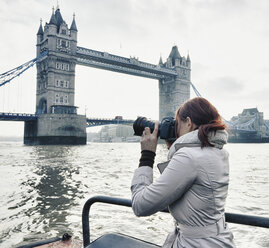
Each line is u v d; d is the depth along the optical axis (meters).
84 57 94.44
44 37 94.12
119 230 5.66
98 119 102.75
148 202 1.18
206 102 1.39
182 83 127.75
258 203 8.38
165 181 1.18
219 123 1.28
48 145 75.62
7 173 14.84
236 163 24.05
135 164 20.89
